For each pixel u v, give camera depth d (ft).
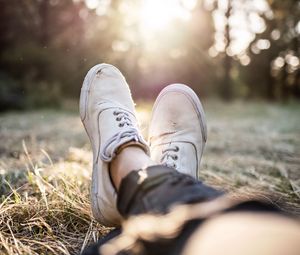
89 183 6.08
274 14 40.06
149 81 37.04
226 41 43.45
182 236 2.15
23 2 29.09
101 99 5.21
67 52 30.71
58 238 4.20
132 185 3.00
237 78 58.18
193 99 5.61
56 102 27.07
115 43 33.45
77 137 12.46
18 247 3.78
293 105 35.22
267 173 7.85
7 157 9.00
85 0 31.73
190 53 40.16
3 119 17.92
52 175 5.98
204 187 2.70
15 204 4.56
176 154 4.96
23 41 29.96
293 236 1.83
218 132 14.14
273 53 53.01
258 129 15.15
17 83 27.27
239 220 2.04
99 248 2.83
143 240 2.35
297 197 5.98
